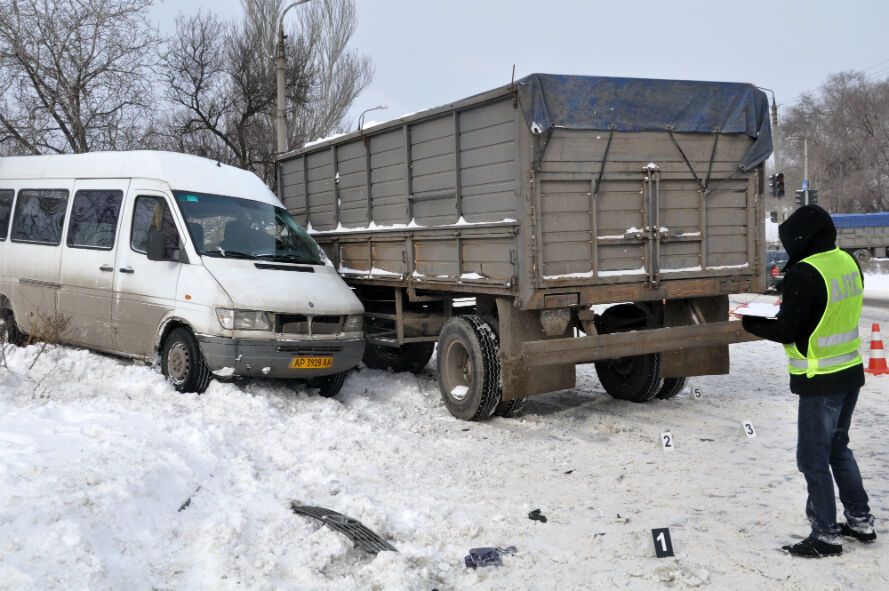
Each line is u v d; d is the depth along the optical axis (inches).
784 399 357.1
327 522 186.2
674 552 177.0
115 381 320.5
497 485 232.8
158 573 153.3
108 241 359.6
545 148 277.7
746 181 324.8
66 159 399.9
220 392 310.0
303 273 344.2
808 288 170.2
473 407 312.0
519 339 297.4
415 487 230.2
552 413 334.3
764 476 235.8
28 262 395.2
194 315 312.8
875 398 350.9
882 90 2559.1
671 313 340.8
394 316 365.4
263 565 159.0
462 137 307.3
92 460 189.5
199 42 1116.5
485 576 166.6
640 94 294.5
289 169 461.1
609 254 294.5
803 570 164.7
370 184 374.9
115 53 676.7
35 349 344.8
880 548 175.6
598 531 192.4
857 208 2506.2
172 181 346.6
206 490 203.3
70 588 134.9
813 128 2819.9
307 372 320.2
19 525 149.9
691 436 289.1
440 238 323.3
